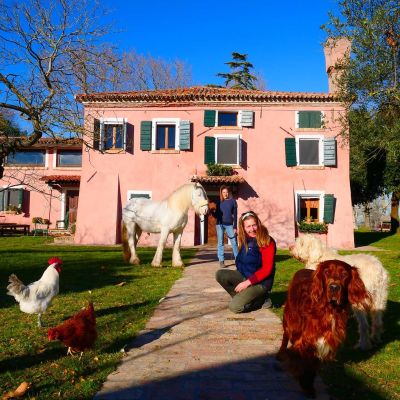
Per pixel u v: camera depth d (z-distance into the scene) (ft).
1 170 37.83
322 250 16.22
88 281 27.99
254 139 64.03
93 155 64.54
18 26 37.11
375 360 13.38
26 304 16.20
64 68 40.32
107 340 15.11
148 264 36.99
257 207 62.95
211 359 13.15
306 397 10.48
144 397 10.42
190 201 34.71
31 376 11.81
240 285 18.45
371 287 14.84
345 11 41.04
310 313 10.69
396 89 37.32
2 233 77.15
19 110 36.55
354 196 88.38
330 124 63.00
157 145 65.31
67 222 81.00
